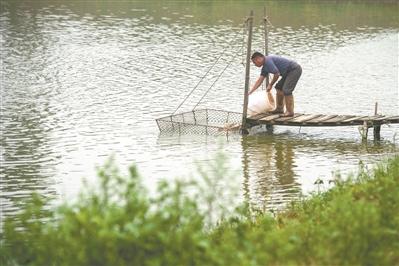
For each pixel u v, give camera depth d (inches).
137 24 4069.9
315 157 1654.8
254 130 1930.4
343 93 2418.8
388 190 872.9
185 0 5201.8
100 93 2421.3
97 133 1891.0
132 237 590.9
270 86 1918.1
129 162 1610.5
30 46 3376.0
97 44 3432.6
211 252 609.0
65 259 606.9
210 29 3892.7
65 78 2674.7
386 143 1796.3
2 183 1435.8
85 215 597.0
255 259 632.4
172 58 3083.2
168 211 633.0
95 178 1472.7
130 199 635.5
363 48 3393.2
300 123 1849.2
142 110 2176.4
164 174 1499.8
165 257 605.6
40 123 2000.5
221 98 2340.1
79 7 4783.5
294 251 700.0
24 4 4911.4
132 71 2812.5
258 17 4389.8
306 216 927.7
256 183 1424.7
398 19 4441.4
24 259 719.7
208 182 795.4
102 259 601.0
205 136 1862.7
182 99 2332.7
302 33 3823.8
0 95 2369.6
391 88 2509.8
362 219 677.9
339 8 4918.8
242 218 967.6
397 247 714.8
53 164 1589.6
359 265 667.4
